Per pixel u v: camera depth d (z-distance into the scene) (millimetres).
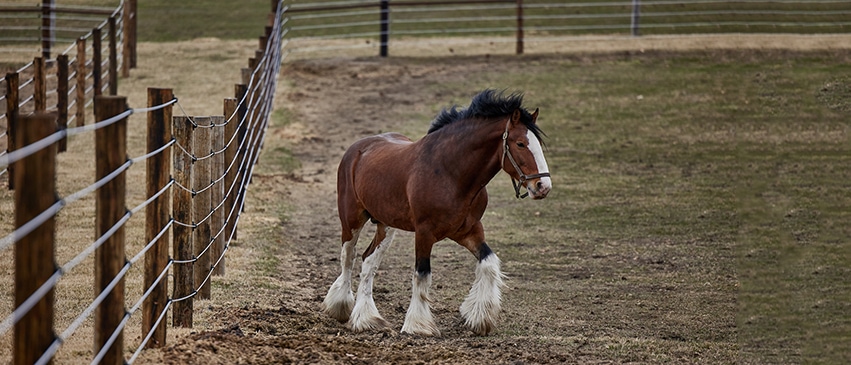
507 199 13789
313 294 8664
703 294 8930
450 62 23359
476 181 7164
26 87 19219
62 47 23281
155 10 27734
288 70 22391
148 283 5797
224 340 6285
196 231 7637
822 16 27703
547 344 7113
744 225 11977
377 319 7531
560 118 18453
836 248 10688
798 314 8141
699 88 20594
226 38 25094
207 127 7688
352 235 8117
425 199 7148
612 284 9344
